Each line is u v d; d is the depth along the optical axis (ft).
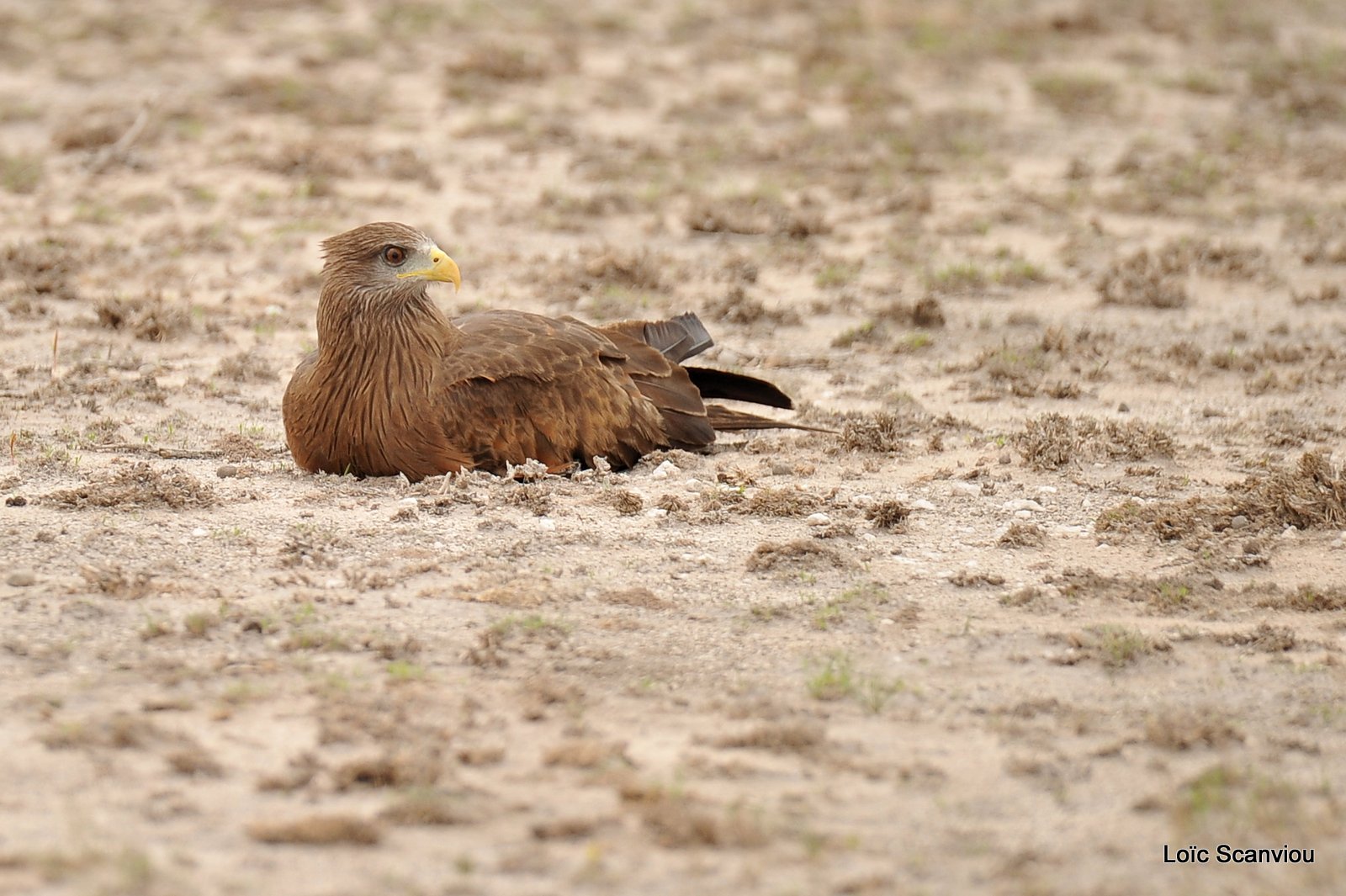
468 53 108.06
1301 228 78.38
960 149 94.48
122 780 24.86
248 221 75.20
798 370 58.03
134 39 112.16
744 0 134.51
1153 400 54.54
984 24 130.82
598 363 45.44
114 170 83.35
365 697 28.32
